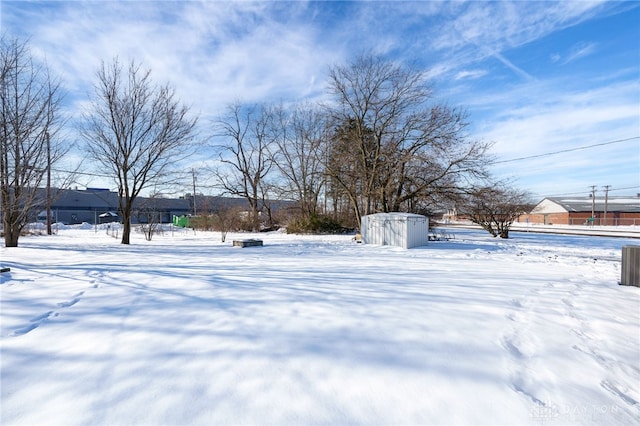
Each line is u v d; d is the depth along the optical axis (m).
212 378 2.57
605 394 2.53
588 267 8.58
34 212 13.72
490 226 21.69
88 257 9.80
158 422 2.06
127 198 15.34
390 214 14.85
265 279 6.25
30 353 2.97
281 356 2.95
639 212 53.09
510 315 4.24
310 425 2.04
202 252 11.77
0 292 5.09
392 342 3.29
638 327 3.97
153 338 3.32
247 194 31.78
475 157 17.45
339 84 19.34
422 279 6.43
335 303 4.61
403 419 2.12
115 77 14.56
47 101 11.07
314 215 25.61
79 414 2.13
